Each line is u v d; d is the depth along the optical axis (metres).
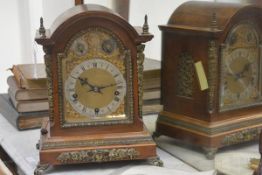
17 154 1.04
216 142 0.97
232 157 0.99
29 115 1.20
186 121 1.02
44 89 1.20
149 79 1.25
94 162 0.95
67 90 0.92
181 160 1.00
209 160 0.98
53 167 0.95
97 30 0.91
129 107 0.94
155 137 1.10
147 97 1.26
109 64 0.93
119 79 0.94
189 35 0.99
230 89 1.01
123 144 0.93
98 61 0.93
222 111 0.99
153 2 1.39
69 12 0.94
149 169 0.91
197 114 1.01
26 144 1.10
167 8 1.33
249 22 1.00
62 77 0.91
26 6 1.88
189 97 1.02
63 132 0.93
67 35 0.90
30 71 1.26
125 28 0.91
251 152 1.01
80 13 0.89
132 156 0.93
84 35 0.91
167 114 1.07
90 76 0.93
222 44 0.96
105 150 0.92
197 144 1.00
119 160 0.95
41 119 1.21
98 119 0.94
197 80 0.99
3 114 1.34
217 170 0.92
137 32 0.92
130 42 0.92
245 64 1.02
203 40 0.96
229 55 0.99
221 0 1.16
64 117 0.93
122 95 0.94
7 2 1.90
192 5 1.05
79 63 0.92
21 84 1.18
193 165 0.96
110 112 0.95
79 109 0.94
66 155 0.91
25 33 1.92
